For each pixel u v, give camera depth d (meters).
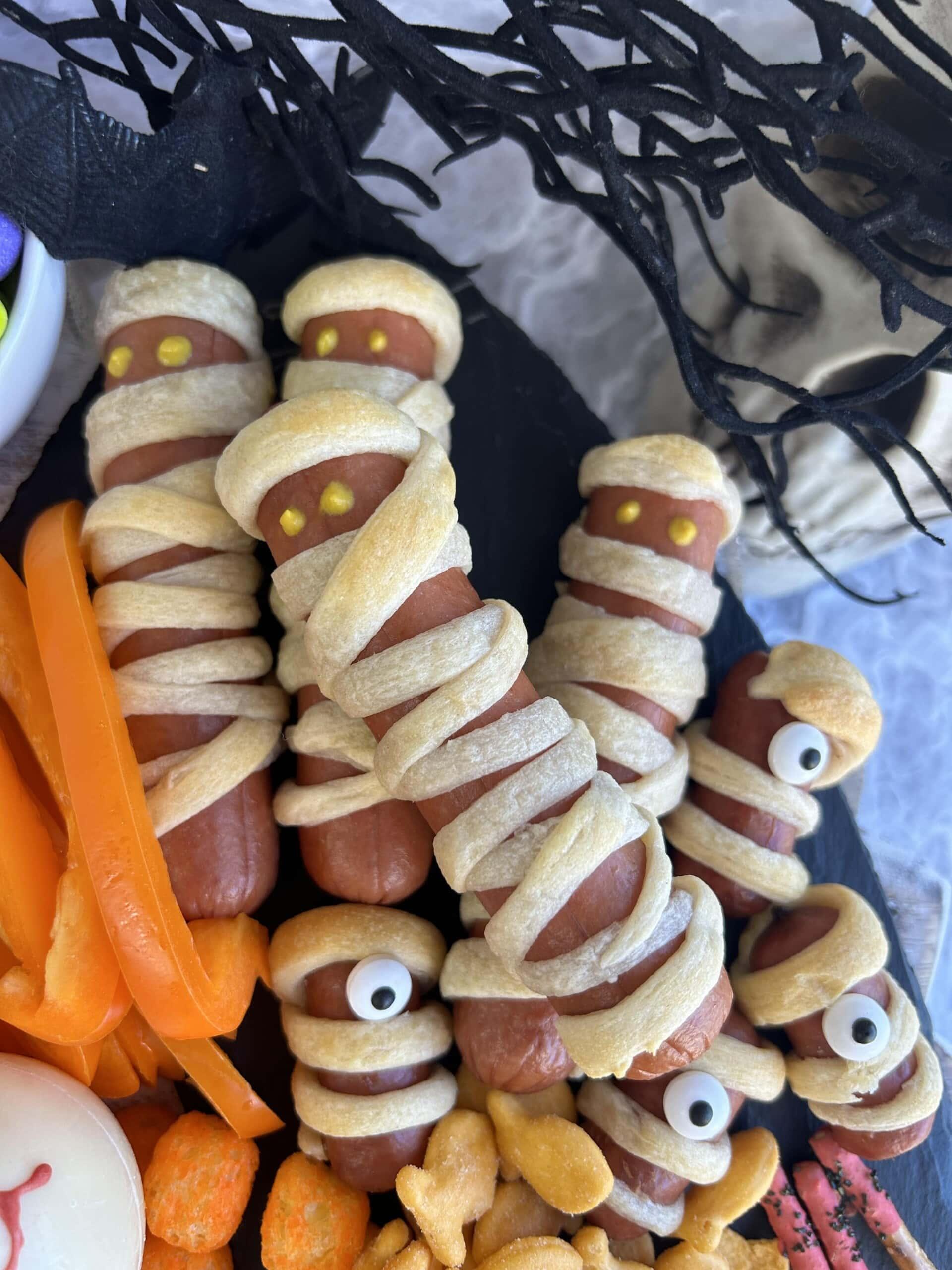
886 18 0.16
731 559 0.27
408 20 0.23
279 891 0.21
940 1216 0.23
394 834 0.19
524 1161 0.19
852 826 0.25
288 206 0.22
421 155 0.26
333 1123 0.19
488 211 0.26
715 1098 0.19
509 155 0.26
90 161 0.17
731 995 0.17
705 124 0.15
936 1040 0.27
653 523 0.20
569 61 0.14
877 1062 0.20
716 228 0.25
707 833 0.21
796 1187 0.22
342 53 0.20
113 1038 0.20
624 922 0.15
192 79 0.18
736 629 0.25
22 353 0.19
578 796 0.16
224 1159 0.19
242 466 0.16
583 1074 0.20
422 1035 0.19
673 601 0.20
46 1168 0.17
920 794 0.34
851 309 0.22
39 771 0.20
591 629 0.20
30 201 0.17
